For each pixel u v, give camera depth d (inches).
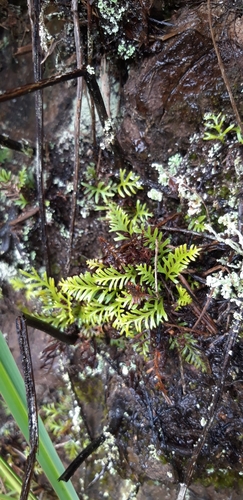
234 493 10.3
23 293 12.3
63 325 10.8
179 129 9.3
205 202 9.3
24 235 11.7
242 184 8.9
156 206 10.2
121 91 10.0
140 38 9.0
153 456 10.7
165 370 10.2
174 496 10.8
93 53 9.6
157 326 9.6
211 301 9.4
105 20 8.9
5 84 12.0
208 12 8.0
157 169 9.7
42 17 9.0
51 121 11.3
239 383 9.6
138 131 9.7
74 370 12.0
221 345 9.5
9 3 11.0
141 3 8.5
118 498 11.2
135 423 11.1
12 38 11.6
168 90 9.0
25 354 8.1
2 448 12.5
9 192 11.3
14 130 11.8
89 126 10.7
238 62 8.4
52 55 10.8
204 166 9.2
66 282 9.7
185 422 10.3
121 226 9.6
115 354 11.4
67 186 11.1
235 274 8.8
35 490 11.7
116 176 10.4
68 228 11.4
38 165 10.2
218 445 10.1
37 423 7.4
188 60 8.8
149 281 9.2
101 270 9.3
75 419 11.9
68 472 10.1
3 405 12.8
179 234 9.8
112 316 9.6
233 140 8.9
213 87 8.7
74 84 10.9
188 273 9.6
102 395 11.8
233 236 8.9
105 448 11.5
